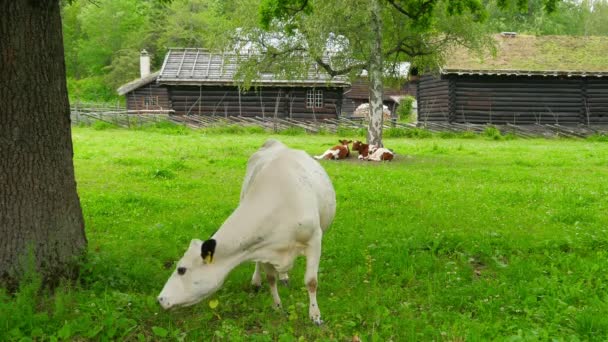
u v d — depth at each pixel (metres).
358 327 5.41
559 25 72.00
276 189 5.28
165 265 7.43
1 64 5.77
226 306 5.75
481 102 34.41
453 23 22.94
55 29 6.12
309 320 5.46
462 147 24.22
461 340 5.03
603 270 6.89
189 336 5.15
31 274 5.70
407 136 32.59
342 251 7.69
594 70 33.66
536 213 10.71
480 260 7.73
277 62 24.81
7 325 4.93
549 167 18.19
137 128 34.03
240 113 37.19
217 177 14.95
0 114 5.78
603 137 31.56
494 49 24.42
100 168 16.02
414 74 37.19
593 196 12.33
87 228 9.23
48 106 6.04
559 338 5.00
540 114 34.44
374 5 20.97
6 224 5.80
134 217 10.09
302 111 37.28
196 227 9.21
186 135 30.80
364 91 58.06
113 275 6.36
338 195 12.21
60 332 4.92
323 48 21.58
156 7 71.56
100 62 72.44
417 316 5.64
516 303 5.92
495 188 13.48
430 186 13.91
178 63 37.66
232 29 25.38
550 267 7.15
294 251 5.35
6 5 5.74
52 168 6.08
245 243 5.05
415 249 8.00
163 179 14.41
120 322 5.09
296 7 18.94
